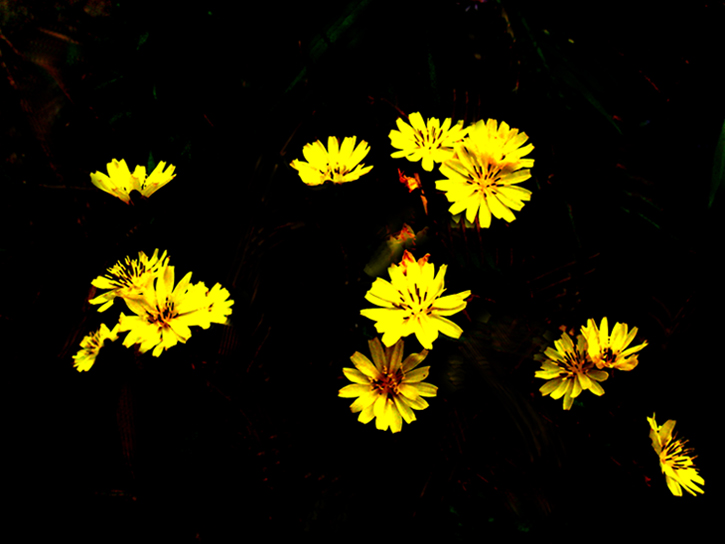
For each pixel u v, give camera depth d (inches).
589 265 11.4
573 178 11.6
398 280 9.9
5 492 11.7
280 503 10.9
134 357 10.9
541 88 11.4
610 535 10.5
